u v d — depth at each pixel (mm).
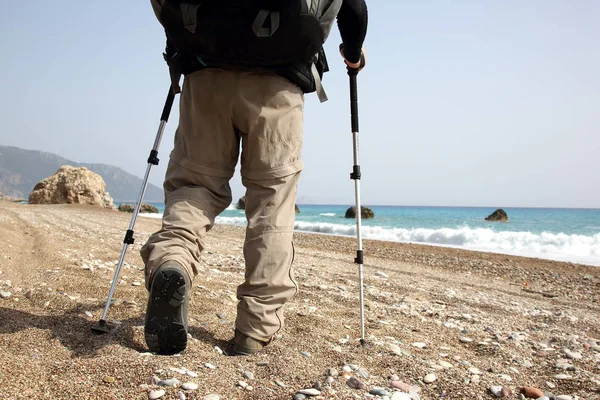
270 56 2232
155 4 2225
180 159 2492
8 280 3812
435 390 2215
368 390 2096
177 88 2482
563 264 9984
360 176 3092
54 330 2498
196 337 2670
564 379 2531
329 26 2273
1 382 1731
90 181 29953
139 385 1837
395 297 5012
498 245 14695
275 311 2527
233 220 28531
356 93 3127
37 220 11086
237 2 2074
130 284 4090
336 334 3090
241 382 2020
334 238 14867
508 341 3389
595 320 4828
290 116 2453
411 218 38906
